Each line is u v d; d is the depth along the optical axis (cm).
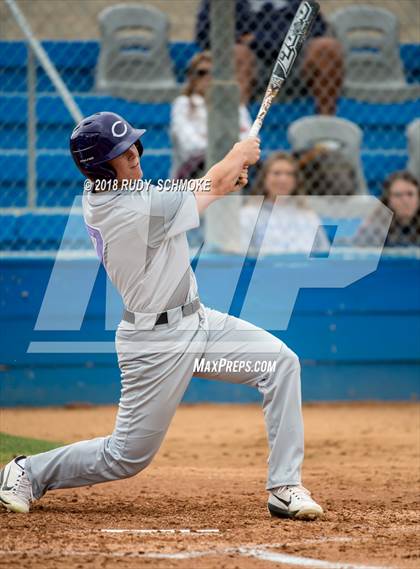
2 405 2370
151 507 1317
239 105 2311
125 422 1199
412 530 1141
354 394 2498
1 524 1161
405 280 2494
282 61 1345
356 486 1524
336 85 2767
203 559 968
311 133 2645
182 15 3353
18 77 2900
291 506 1209
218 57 2303
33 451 1784
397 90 2962
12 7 2650
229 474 1642
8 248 2491
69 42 2950
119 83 2875
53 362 2378
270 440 1225
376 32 3061
